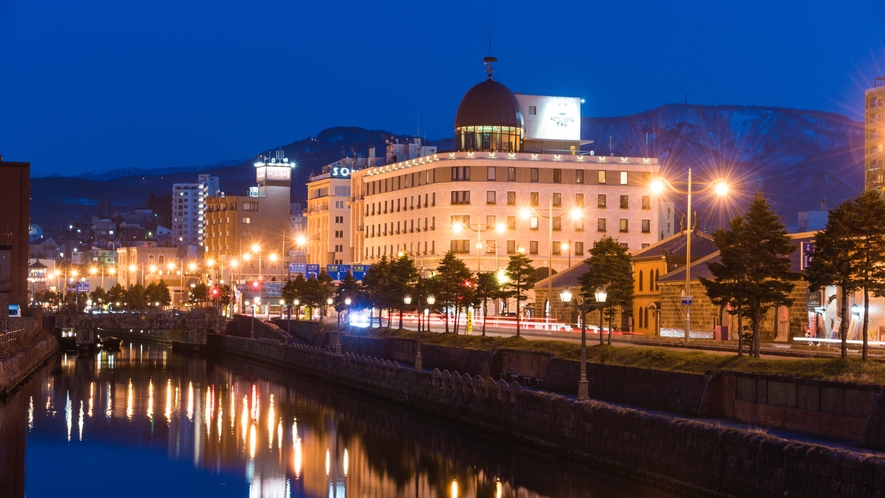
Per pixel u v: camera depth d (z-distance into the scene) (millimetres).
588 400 60938
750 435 46031
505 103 196000
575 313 126188
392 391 96938
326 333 145000
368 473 66750
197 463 70938
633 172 192375
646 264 119438
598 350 72000
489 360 85438
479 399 75562
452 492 60406
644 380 62156
